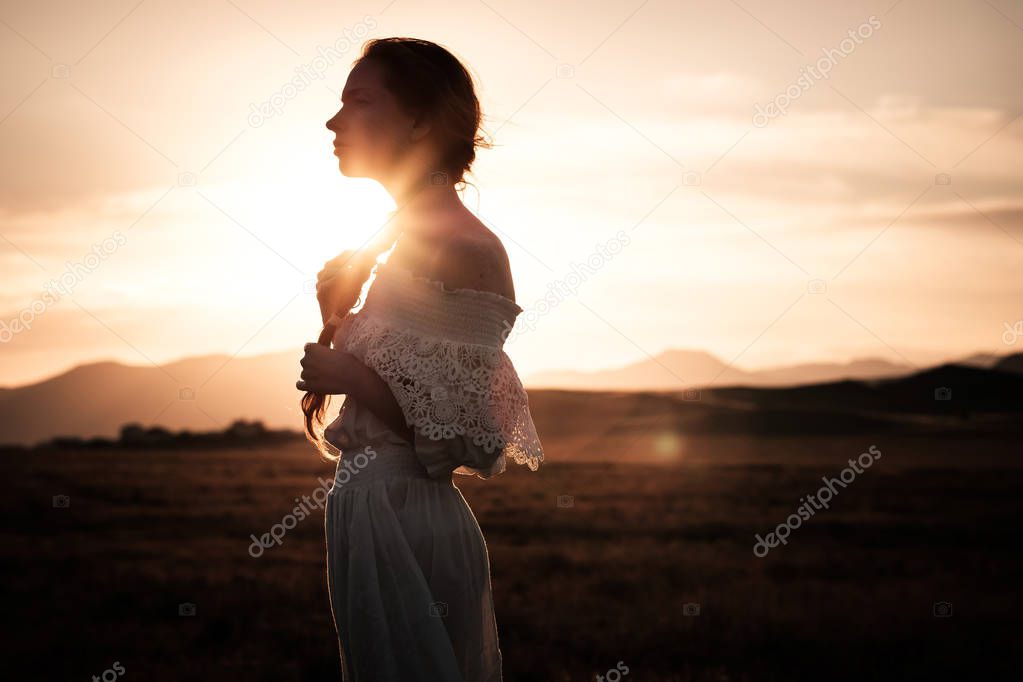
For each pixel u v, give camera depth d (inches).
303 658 331.9
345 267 80.8
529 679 301.7
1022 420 3774.6
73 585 554.6
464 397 73.7
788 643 365.7
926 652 344.5
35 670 322.7
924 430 3690.9
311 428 88.7
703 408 4512.8
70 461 2491.4
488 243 77.5
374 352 75.0
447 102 79.6
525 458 78.7
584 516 1168.8
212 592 513.7
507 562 687.7
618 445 3553.2
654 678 293.6
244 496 1472.7
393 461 77.9
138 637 381.7
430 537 76.9
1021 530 1018.7
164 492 1541.6
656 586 552.7
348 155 80.4
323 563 669.9
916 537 959.0
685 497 1523.1
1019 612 455.5
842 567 693.3
